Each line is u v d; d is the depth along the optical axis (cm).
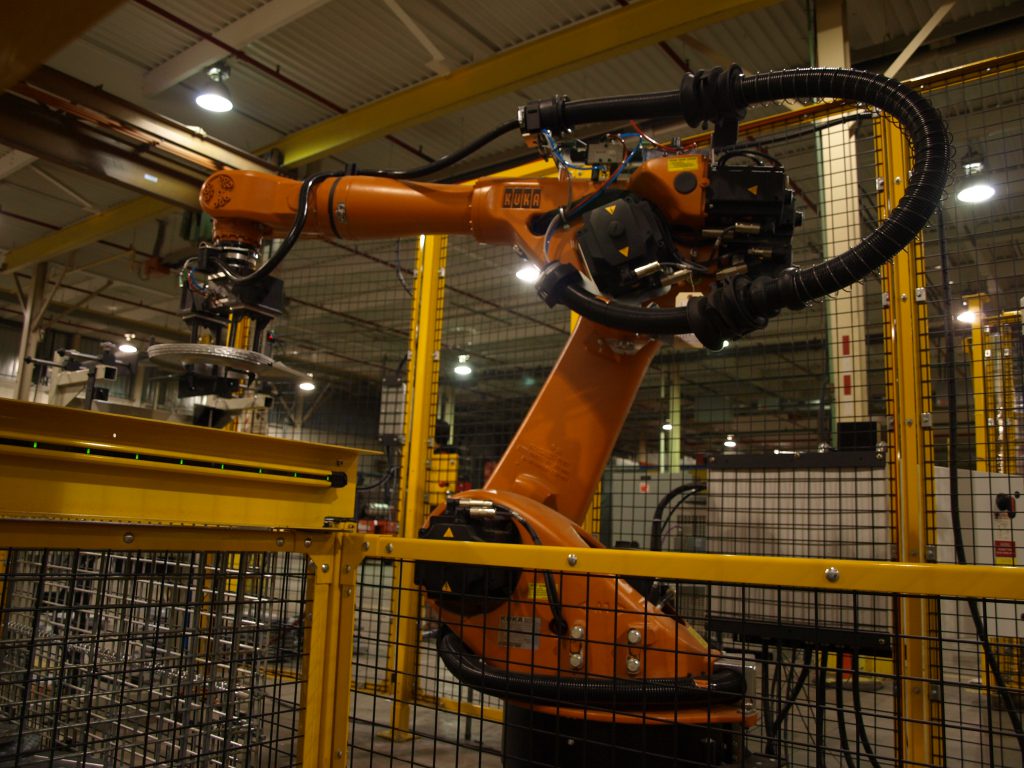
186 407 276
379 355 1255
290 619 163
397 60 607
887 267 271
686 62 591
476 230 228
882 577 99
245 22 559
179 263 1006
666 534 336
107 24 581
